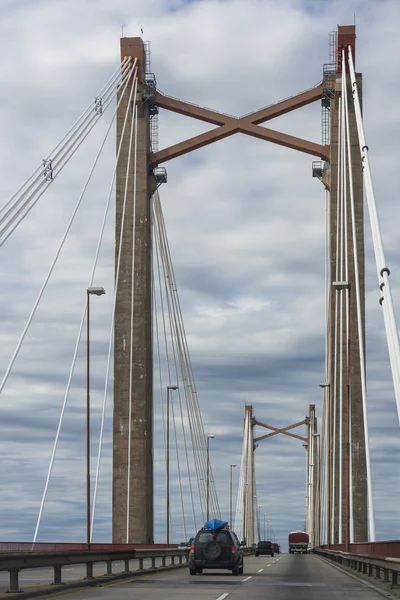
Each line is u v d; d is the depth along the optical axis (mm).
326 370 97250
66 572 42781
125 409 88000
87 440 47438
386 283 41188
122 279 91188
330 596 25266
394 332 37219
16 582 23594
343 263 86375
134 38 94812
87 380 47812
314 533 161625
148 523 87812
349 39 90562
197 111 94250
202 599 23578
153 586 29125
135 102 93312
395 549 29047
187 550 55781
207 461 100562
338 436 85562
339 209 88375
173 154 94375
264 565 57250
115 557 34500
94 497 67750
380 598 24531
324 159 94188
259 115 93312
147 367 90188
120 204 92688
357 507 82250
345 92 87750
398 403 34906
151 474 90438
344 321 84938
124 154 93188
